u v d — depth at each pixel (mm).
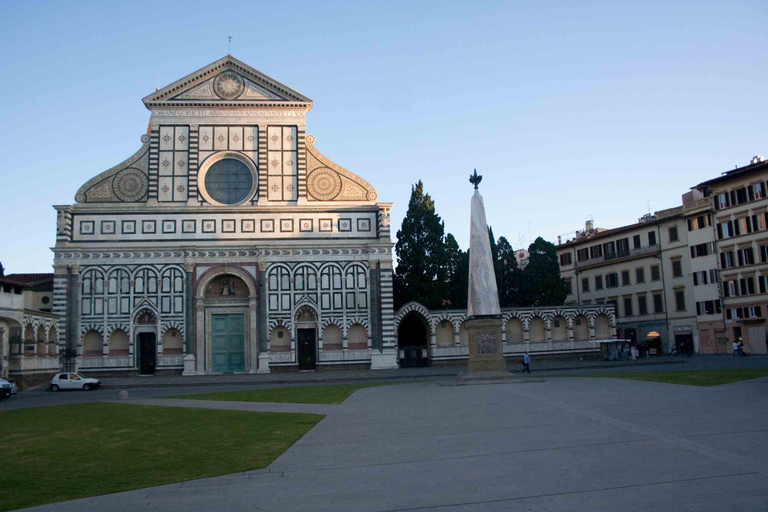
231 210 71438
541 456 18031
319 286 71500
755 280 77375
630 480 15078
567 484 14992
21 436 25734
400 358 76188
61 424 29297
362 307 71688
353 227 73188
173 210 70812
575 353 79625
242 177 73250
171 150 72125
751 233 77875
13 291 56188
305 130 74000
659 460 16875
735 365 56625
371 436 22750
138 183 71562
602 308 81312
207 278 70125
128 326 68688
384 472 17062
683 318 87000
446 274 87812
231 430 25406
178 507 14430
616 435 20422
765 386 31938
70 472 18328
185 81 72812
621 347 81812
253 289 70500
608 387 34406
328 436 23172
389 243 72375
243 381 59000
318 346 70812
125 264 69625
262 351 69750
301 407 32969
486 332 43031
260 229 71875
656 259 91500
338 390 42500
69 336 67562
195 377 65562
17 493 15953
